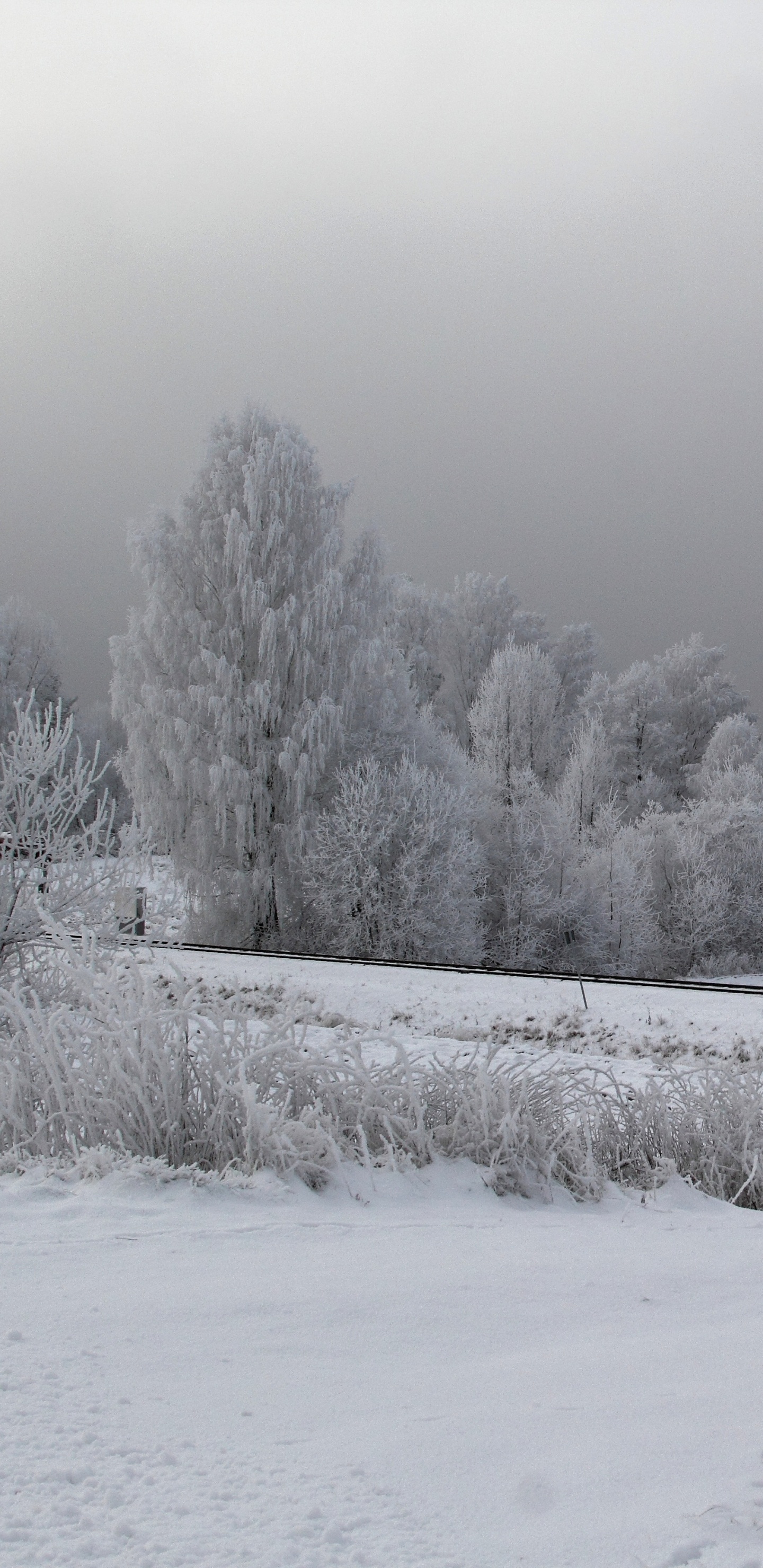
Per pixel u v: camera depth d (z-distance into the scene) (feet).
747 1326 9.61
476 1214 14.32
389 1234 12.55
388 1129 16.33
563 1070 19.44
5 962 27.73
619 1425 7.18
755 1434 7.05
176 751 93.81
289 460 96.68
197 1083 17.01
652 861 114.62
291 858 94.07
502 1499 6.13
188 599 97.55
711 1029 48.19
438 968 67.05
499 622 205.77
